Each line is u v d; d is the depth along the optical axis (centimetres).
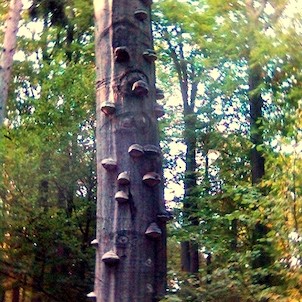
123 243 452
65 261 1526
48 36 1193
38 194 1560
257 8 923
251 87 1464
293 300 671
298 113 813
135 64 507
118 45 512
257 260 874
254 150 1498
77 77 1652
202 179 2003
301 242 693
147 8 542
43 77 1638
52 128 1633
